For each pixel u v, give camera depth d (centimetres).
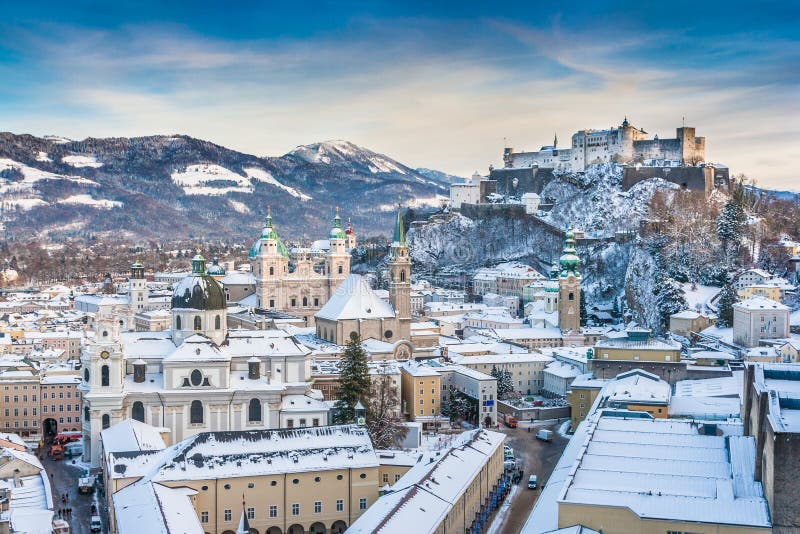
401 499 15675
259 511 17550
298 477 17800
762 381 15462
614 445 16438
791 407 14412
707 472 14900
